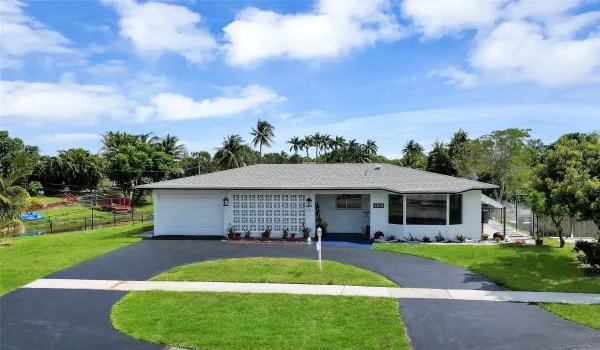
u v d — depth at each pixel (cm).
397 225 2186
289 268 1565
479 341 929
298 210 2266
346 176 2411
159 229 2369
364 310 1116
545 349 888
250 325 1012
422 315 1088
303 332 967
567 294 1239
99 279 1454
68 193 5847
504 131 4006
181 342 926
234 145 7350
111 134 6400
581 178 1407
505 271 1504
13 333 995
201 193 2341
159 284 1383
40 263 1689
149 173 6069
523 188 2911
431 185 2180
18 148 6588
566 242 2062
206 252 1903
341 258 1759
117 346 917
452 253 1823
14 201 2259
